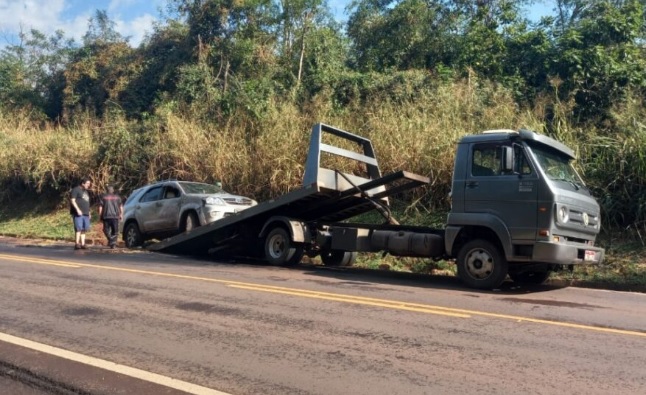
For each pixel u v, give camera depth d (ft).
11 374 16.19
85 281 30.89
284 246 38.96
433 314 23.07
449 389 14.69
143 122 80.33
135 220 53.52
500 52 70.23
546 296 29.09
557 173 30.35
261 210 39.22
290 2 96.12
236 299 25.88
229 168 63.00
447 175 49.39
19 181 88.12
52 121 127.44
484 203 30.42
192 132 69.15
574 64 58.29
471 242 30.94
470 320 22.15
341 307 24.25
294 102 68.23
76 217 50.85
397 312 23.36
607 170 44.37
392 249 35.06
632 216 42.80
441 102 56.44
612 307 26.17
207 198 46.85
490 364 16.72
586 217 30.86
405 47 84.84
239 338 19.45
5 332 20.43
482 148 30.96
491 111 52.39
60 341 19.27
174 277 32.37
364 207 40.40
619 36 61.21
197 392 14.62
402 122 54.54
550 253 28.32
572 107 52.34
